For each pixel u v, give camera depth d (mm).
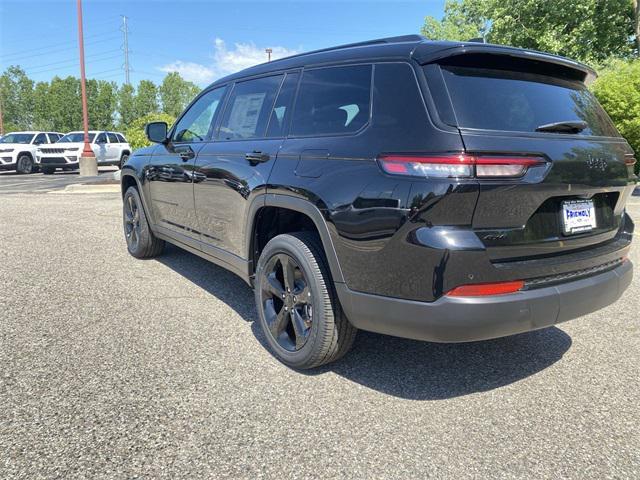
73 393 2537
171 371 2807
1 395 2498
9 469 1950
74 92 79562
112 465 1992
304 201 2652
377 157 2322
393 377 2811
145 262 5238
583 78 2877
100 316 3633
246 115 3521
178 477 1933
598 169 2457
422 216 2117
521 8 19484
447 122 2158
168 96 95375
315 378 2777
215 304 3961
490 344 3299
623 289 2738
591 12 18297
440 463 2059
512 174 2121
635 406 2533
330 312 2615
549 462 2078
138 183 5000
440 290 2115
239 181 3250
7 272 4730
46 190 12891
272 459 2059
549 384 2760
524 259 2260
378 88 2496
